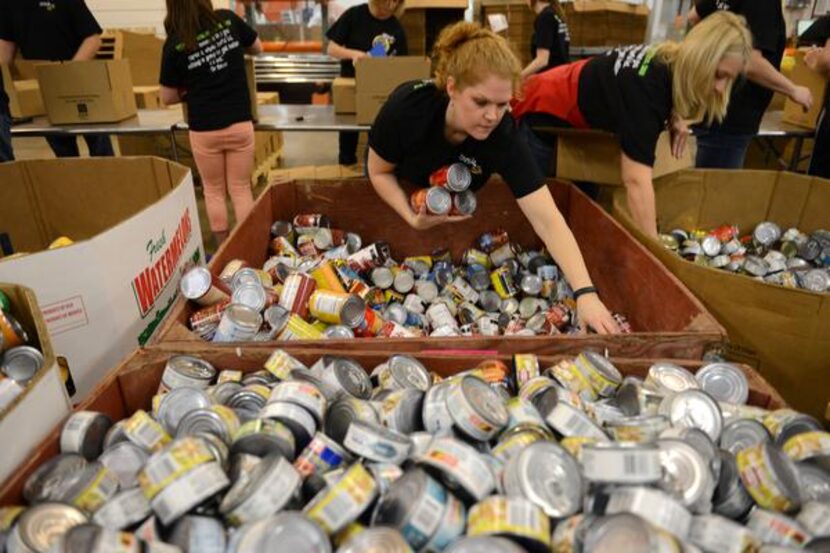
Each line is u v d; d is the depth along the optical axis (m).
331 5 6.70
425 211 1.69
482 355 1.20
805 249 2.26
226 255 1.73
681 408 0.98
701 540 0.74
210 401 1.02
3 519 0.77
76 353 1.25
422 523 0.72
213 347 1.19
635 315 1.74
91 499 0.80
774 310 1.49
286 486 0.77
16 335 1.01
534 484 0.78
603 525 0.69
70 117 3.31
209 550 0.71
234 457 0.87
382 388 1.11
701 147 2.97
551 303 2.06
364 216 2.48
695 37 1.69
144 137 4.62
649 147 1.80
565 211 2.40
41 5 3.32
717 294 1.58
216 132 2.90
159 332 1.25
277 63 6.30
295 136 6.95
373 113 3.30
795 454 0.89
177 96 2.96
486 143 1.66
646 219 1.87
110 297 1.29
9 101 3.25
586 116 2.07
